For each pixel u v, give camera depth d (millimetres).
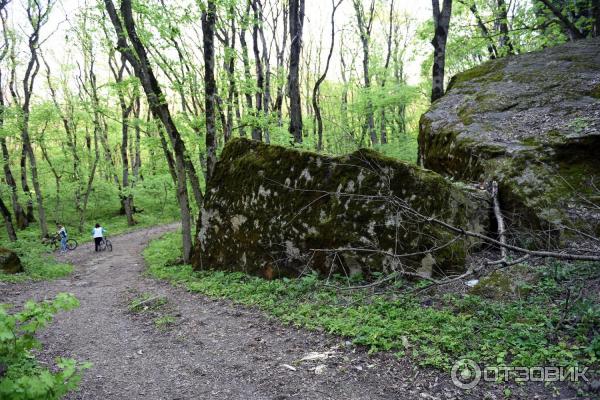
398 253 7125
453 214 7125
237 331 6008
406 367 4301
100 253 18875
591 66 10031
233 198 10000
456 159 9414
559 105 9055
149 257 15047
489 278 5863
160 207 33750
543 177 7383
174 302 8000
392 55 27234
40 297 9562
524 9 13844
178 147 11805
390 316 5531
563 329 4410
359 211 7699
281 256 8758
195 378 4688
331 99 32062
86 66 27859
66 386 2904
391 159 7656
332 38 17406
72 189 27328
